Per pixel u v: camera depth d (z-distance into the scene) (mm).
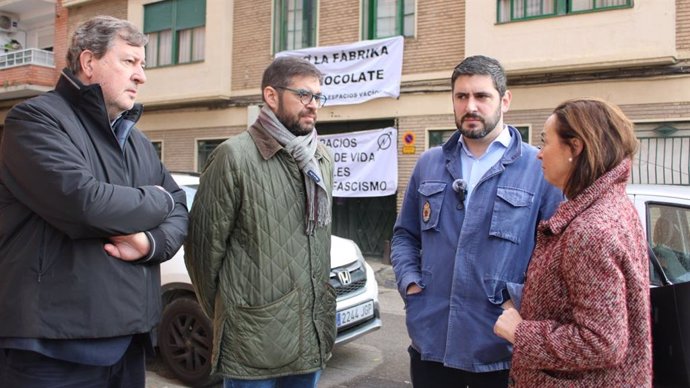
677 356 1814
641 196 3574
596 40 8078
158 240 1938
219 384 4113
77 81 1899
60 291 1750
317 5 10758
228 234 2188
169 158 12898
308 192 2242
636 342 1520
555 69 8375
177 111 12750
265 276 2156
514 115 8914
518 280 2137
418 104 9742
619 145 1604
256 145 2221
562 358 1513
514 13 8797
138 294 1903
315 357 2258
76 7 14664
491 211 2184
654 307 1909
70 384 1821
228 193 2152
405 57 9859
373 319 4504
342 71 10383
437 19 9562
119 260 1863
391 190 9930
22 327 1717
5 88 15023
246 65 11734
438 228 2289
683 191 3543
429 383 2289
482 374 2154
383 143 10008
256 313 2129
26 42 17062
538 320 1642
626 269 1496
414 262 2438
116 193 1791
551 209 2172
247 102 11719
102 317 1791
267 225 2166
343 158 10391
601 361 1460
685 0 7711
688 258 3299
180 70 12383
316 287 2273
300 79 2213
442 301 2230
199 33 12359
